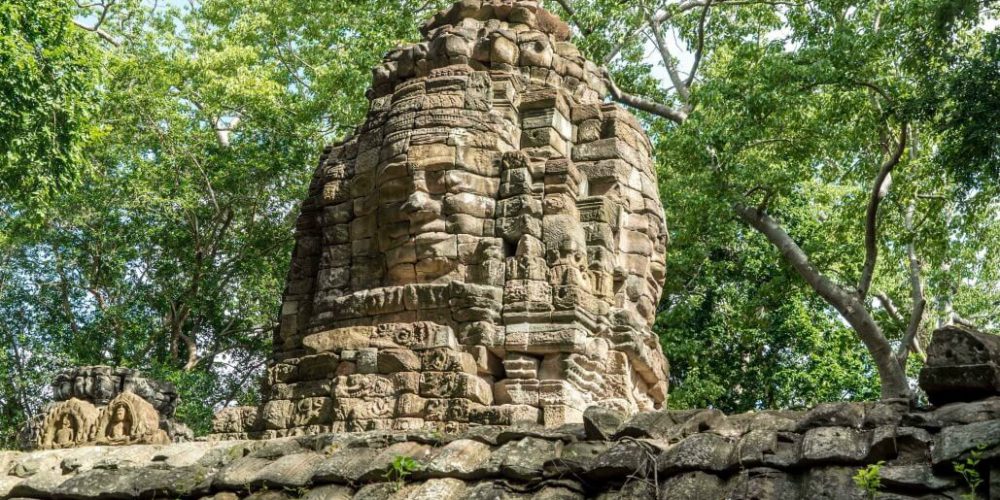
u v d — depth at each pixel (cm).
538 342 1038
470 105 1150
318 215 1220
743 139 2345
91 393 1312
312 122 2977
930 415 592
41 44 1783
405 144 1133
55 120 1786
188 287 2919
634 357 1117
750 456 608
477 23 1285
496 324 1058
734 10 2867
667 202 2553
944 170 2414
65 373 1330
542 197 1112
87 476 821
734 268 2909
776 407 2862
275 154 2892
